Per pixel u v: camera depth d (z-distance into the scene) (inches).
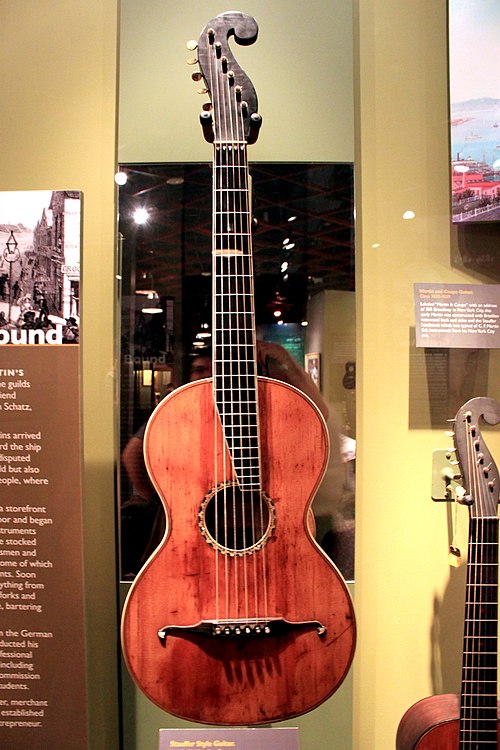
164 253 52.6
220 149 45.4
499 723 45.9
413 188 54.5
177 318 52.5
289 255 53.1
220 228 45.4
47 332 44.4
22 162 53.7
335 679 43.5
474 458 46.1
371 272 54.1
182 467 43.6
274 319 52.9
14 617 44.8
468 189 52.2
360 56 54.4
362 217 54.2
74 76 53.8
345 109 53.7
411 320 54.3
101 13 53.9
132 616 42.6
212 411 44.0
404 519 54.1
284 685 43.2
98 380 53.4
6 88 53.7
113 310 53.1
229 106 45.8
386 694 53.9
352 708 53.6
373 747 53.7
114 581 53.2
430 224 54.6
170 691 42.6
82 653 44.7
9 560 44.8
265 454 44.3
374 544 53.9
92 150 53.7
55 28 53.9
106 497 53.3
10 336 44.5
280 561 43.8
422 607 54.2
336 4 53.9
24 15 53.9
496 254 54.6
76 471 44.4
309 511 44.6
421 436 54.2
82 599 44.6
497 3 52.2
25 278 44.4
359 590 53.8
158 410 43.6
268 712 43.0
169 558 43.2
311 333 53.1
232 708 42.9
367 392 53.8
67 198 44.6
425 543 54.2
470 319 53.1
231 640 43.1
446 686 54.1
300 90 53.7
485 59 52.1
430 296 52.8
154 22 53.2
